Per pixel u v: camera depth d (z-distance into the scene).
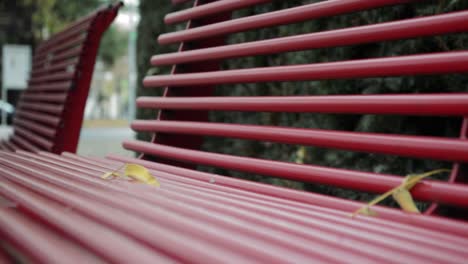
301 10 1.48
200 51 1.84
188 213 0.85
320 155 2.52
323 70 1.33
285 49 1.49
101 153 9.11
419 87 2.14
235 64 3.11
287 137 1.38
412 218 0.97
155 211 0.84
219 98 1.66
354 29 1.29
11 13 18.97
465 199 0.95
